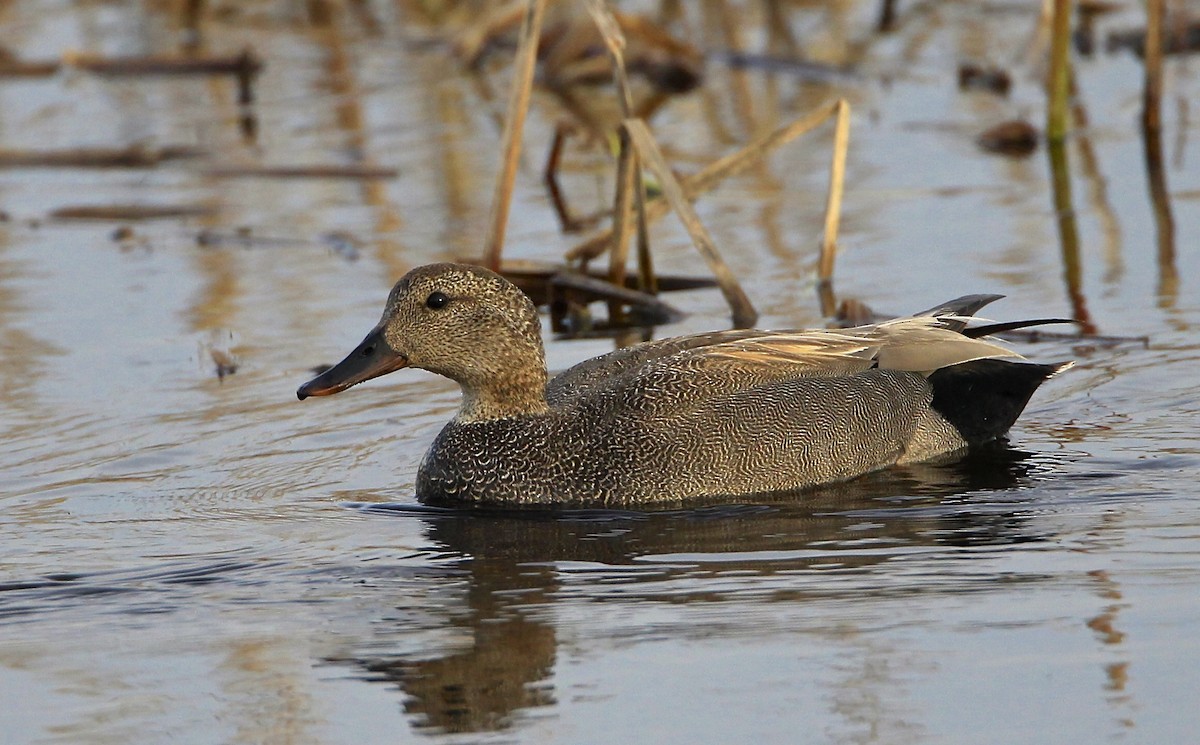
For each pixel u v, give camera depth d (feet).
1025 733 27.17
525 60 55.83
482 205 67.41
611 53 55.77
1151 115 72.95
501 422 41.70
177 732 28.25
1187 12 92.32
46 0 104.47
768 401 41.45
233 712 28.86
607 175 71.51
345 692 29.50
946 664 29.63
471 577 34.94
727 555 35.83
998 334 48.47
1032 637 30.53
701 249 54.29
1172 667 29.07
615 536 37.63
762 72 88.22
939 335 43.14
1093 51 89.30
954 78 84.94
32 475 41.83
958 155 72.18
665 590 33.73
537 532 38.14
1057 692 28.43
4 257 62.39
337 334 52.31
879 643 30.63
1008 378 43.19
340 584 34.71
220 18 102.22
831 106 56.59
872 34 94.43
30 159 75.31
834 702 28.43
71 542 37.42
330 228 64.85
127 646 31.78
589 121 79.56
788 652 30.35
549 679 29.73
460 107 82.89
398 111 82.28
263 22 101.19
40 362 50.49
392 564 35.91
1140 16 94.27
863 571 34.35
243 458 43.14
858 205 65.57
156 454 43.27
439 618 32.63
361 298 56.03
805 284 56.65
